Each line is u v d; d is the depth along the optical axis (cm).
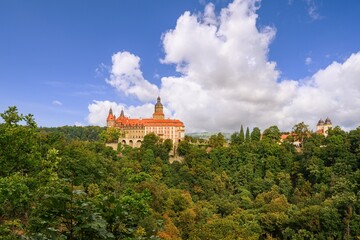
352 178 9919
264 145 14925
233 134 17850
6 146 2608
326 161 12681
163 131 19762
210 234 6500
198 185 12638
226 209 10269
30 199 1753
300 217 7944
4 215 1884
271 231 8500
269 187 12469
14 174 2416
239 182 13375
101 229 886
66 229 968
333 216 7550
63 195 885
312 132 16775
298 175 12788
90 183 6912
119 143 17475
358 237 6606
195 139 18762
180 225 7731
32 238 868
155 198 8206
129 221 999
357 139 12588
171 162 16125
